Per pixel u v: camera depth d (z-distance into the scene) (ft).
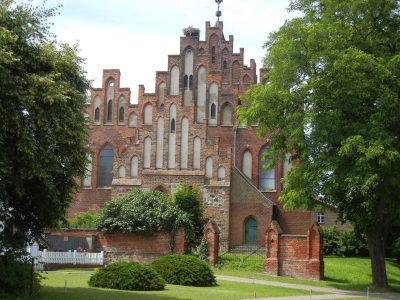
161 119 179.22
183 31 195.93
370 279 133.39
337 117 111.14
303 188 113.50
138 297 81.92
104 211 141.79
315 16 119.85
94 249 139.44
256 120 123.54
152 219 137.80
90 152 90.07
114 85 199.41
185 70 195.00
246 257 141.79
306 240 128.88
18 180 75.05
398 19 110.52
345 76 104.27
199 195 161.27
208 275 105.19
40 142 77.20
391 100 105.19
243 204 173.68
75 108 84.02
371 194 118.11
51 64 82.02
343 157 105.91
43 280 97.60
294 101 113.70
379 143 99.19
